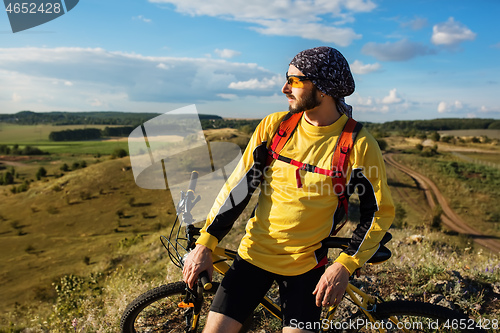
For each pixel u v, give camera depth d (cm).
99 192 8269
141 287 389
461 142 16388
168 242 200
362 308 190
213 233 173
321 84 153
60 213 7494
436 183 8481
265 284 172
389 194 156
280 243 165
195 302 191
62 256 5109
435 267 346
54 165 16212
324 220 162
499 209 6862
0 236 6544
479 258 493
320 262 165
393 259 409
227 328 163
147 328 261
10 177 13050
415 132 19475
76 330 333
